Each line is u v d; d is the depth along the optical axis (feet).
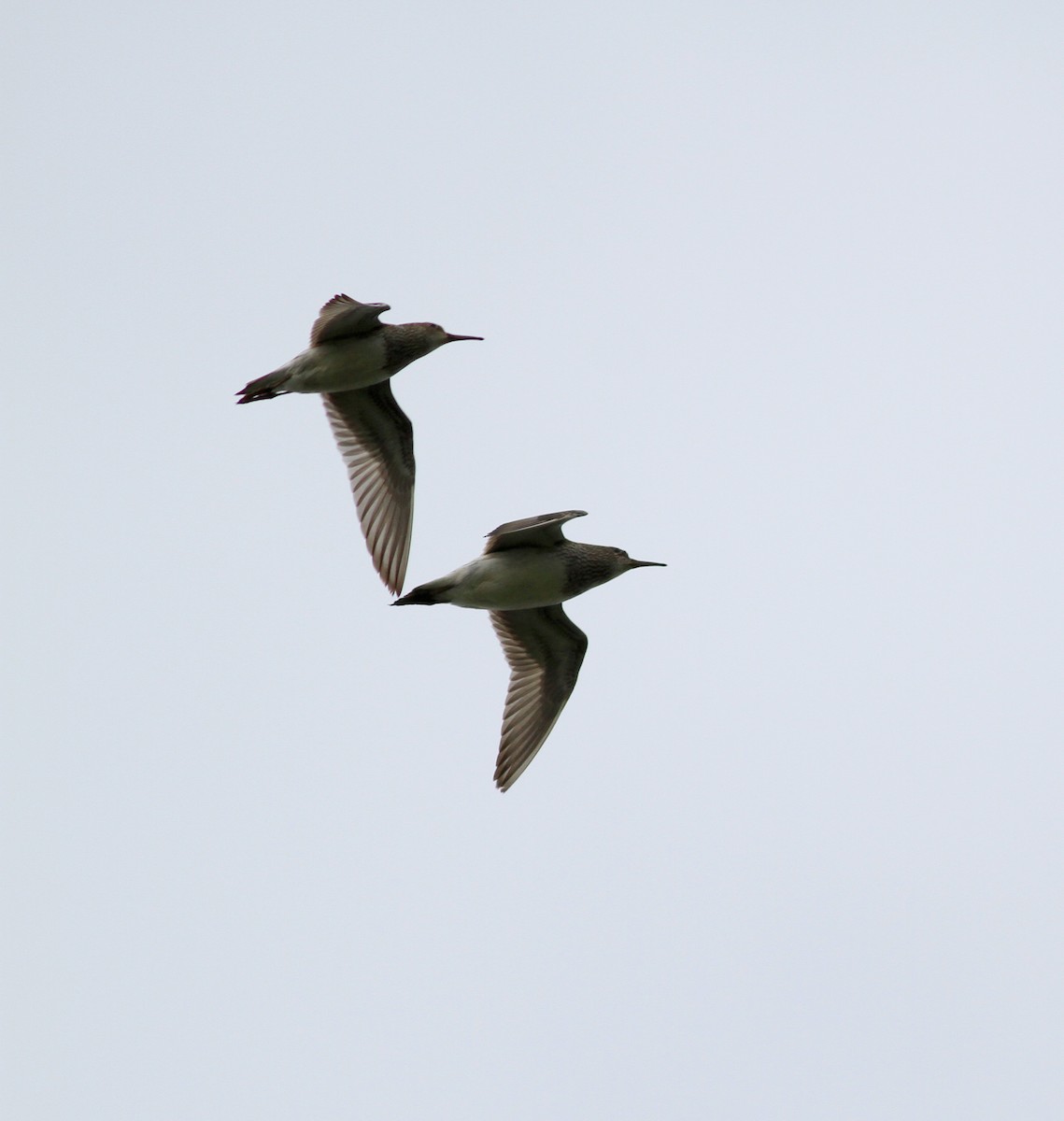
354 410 66.39
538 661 64.85
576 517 56.03
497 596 59.31
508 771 63.10
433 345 64.23
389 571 65.26
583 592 60.49
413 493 65.92
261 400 63.41
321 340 62.54
